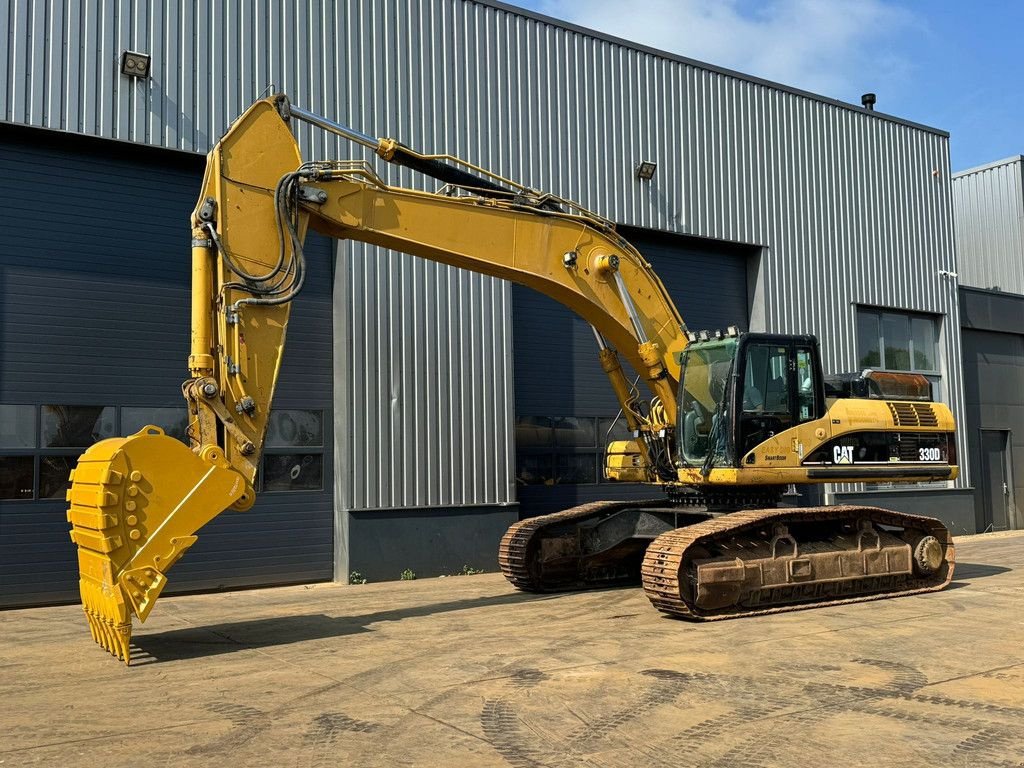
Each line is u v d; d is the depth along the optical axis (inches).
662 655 324.8
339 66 577.9
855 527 461.1
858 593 458.0
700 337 462.0
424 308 597.0
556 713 252.7
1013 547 740.0
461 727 240.7
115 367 519.8
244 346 352.5
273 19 559.5
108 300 520.4
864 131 843.4
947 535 491.2
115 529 314.0
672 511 461.7
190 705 265.3
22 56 489.4
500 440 619.2
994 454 931.3
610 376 483.5
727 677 291.3
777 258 771.4
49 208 508.1
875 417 481.4
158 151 529.0
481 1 634.2
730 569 402.9
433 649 340.2
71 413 506.3
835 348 798.5
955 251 895.7
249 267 357.4
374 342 577.6
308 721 248.1
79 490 334.0
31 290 499.8
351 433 565.6
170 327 538.0
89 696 277.0
